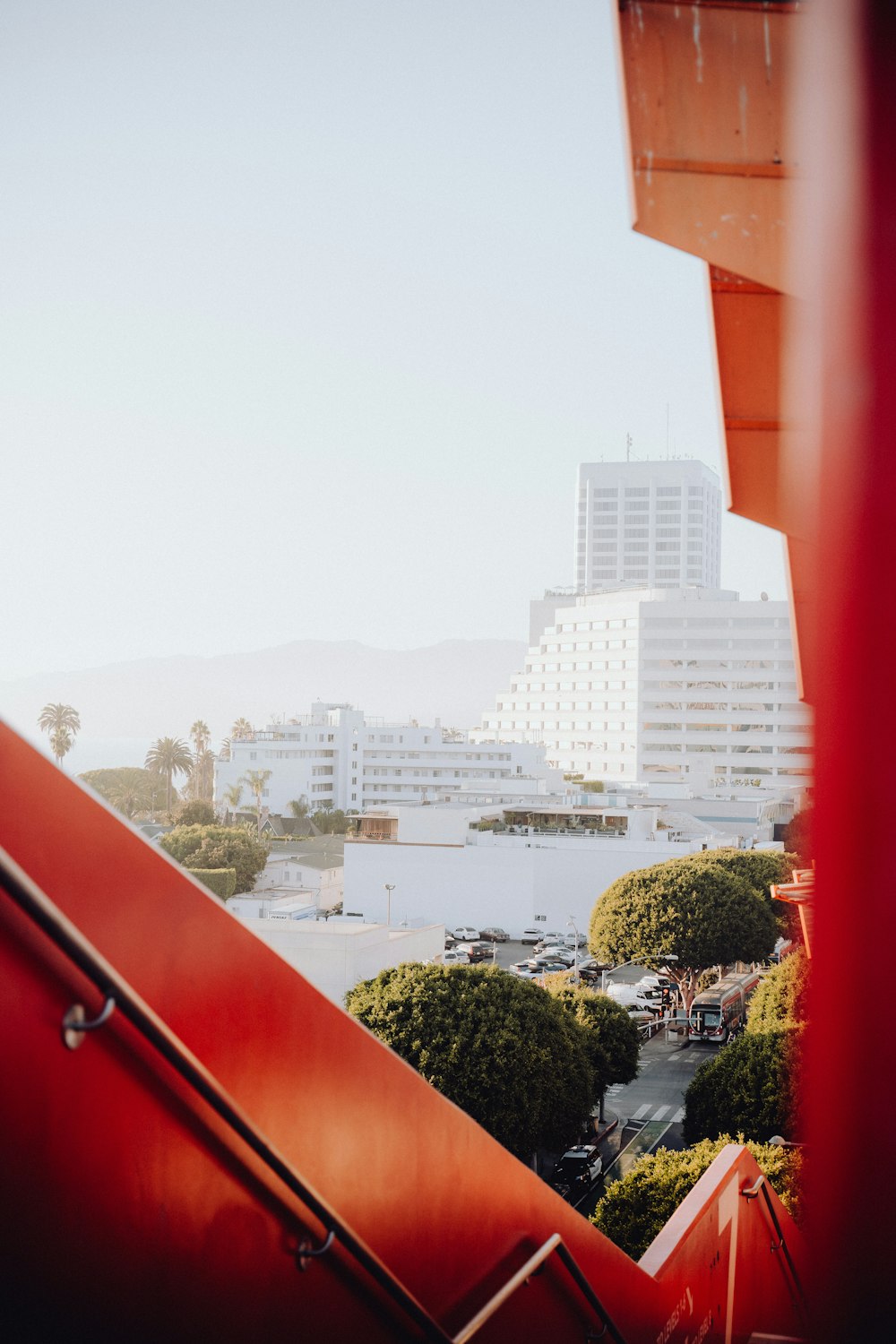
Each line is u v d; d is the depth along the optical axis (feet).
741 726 471.21
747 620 471.62
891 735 6.83
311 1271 10.75
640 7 11.66
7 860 7.54
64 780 9.04
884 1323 6.80
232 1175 9.80
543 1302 15.64
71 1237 8.41
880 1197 6.84
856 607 7.00
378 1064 12.25
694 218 11.80
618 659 491.72
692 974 172.04
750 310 15.89
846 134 7.53
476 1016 91.15
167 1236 9.18
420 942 126.72
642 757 480.64
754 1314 26.17
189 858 241.76
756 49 11.54
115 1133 8.71
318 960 115.14
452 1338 13.11
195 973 9.93
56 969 8.16
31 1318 8.15
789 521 16.49
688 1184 56.59
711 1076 90.53
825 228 7.71
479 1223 14.08
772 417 16.21
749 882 175.83
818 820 7.11
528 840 237.86
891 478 6.98
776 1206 28.45
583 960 213.87
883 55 7.29
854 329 7.25
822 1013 7.11
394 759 496.64
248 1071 10.43
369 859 241.96
